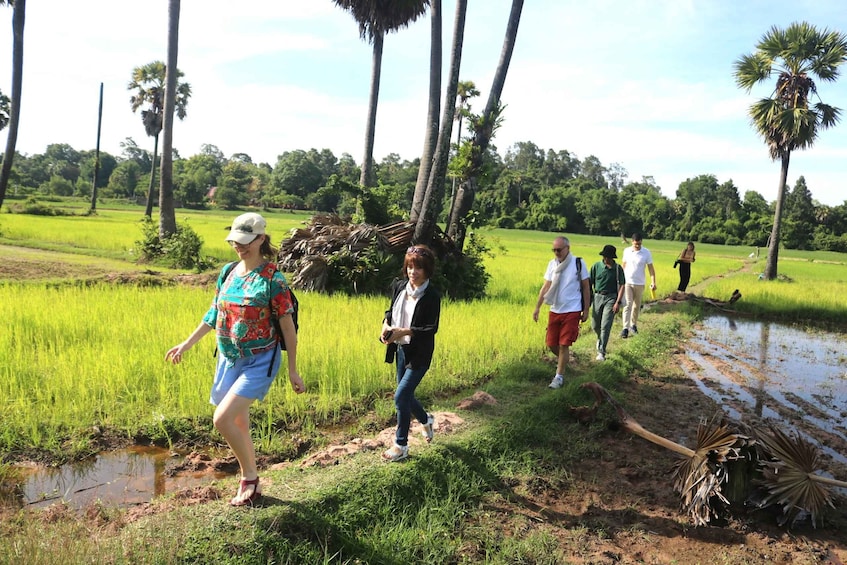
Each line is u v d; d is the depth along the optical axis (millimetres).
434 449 4922
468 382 7426
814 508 4430
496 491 4730
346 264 13156
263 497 3918
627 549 4125
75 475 4535
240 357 3701
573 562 3873
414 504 4324
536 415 6070
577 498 4789
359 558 3656
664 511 4656
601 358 8781
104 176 132125
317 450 5188
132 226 35469
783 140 25328
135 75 46125
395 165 116438
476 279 14508
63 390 5699
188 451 5070
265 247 3760
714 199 109062
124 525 3639
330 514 3895
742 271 33969
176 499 4012
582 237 82938
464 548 3928
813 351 11695
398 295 4656
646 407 7074
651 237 100125
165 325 8062
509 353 8586
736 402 7660
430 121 14930
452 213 15008
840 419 7180
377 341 8078
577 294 7148
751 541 4281
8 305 9031
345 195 19047
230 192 102688
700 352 10844
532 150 150500
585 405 6617
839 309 16547
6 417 5133
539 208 103312
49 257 19250
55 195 98625
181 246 19562
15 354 6555
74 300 9758
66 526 3543
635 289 11086
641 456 5645
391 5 20125
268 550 3482
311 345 7633
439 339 8891
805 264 44562
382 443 5098
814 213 95188
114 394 5730
